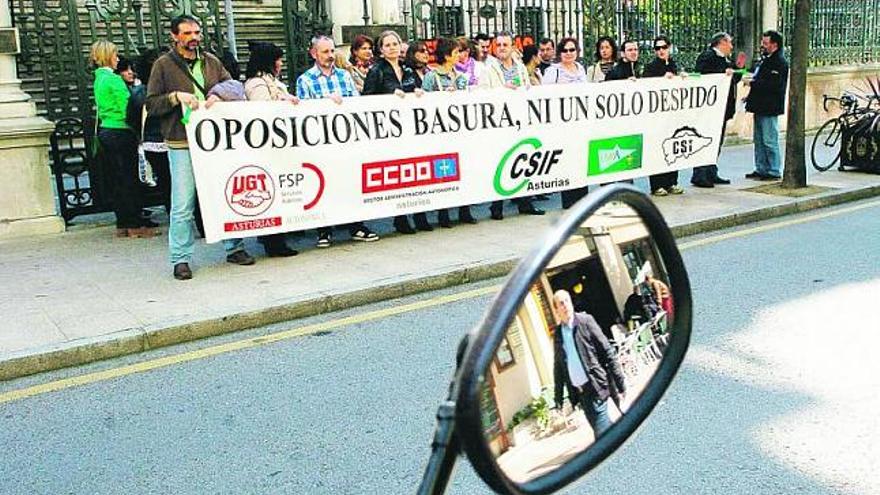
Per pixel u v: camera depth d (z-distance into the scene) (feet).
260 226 23.59
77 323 18.67
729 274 21.76
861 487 10.99
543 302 4.00
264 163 23.38
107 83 27.43
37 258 25.34
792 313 18.25
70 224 29.84
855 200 32.27
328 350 17.39
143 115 27.73
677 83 31.27
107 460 12.84
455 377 3.39
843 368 15.03
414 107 25.71
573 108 28.91
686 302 4.55
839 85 54.03
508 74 29.53
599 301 4.19
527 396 3.84
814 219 28.91
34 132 27.76
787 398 13.82
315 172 24.29
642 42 44.01
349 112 24.59
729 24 48.44
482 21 42.34
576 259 4.10
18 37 27.81
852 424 12.80
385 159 25.44
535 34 39.73
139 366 16.98
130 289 21.45
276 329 19.06
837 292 19.75
